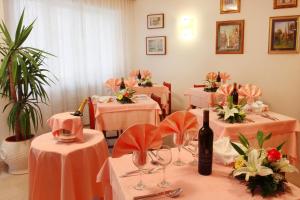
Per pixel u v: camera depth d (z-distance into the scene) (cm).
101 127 333
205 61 569
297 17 452
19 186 281
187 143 169
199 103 461
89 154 204
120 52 601
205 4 552
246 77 520
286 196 117
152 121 350
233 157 147
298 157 271
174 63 609
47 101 441
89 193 202
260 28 492
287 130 261
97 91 550
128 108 344
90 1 521
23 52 297
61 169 192
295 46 458
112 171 149
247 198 116
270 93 495
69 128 208
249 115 282
